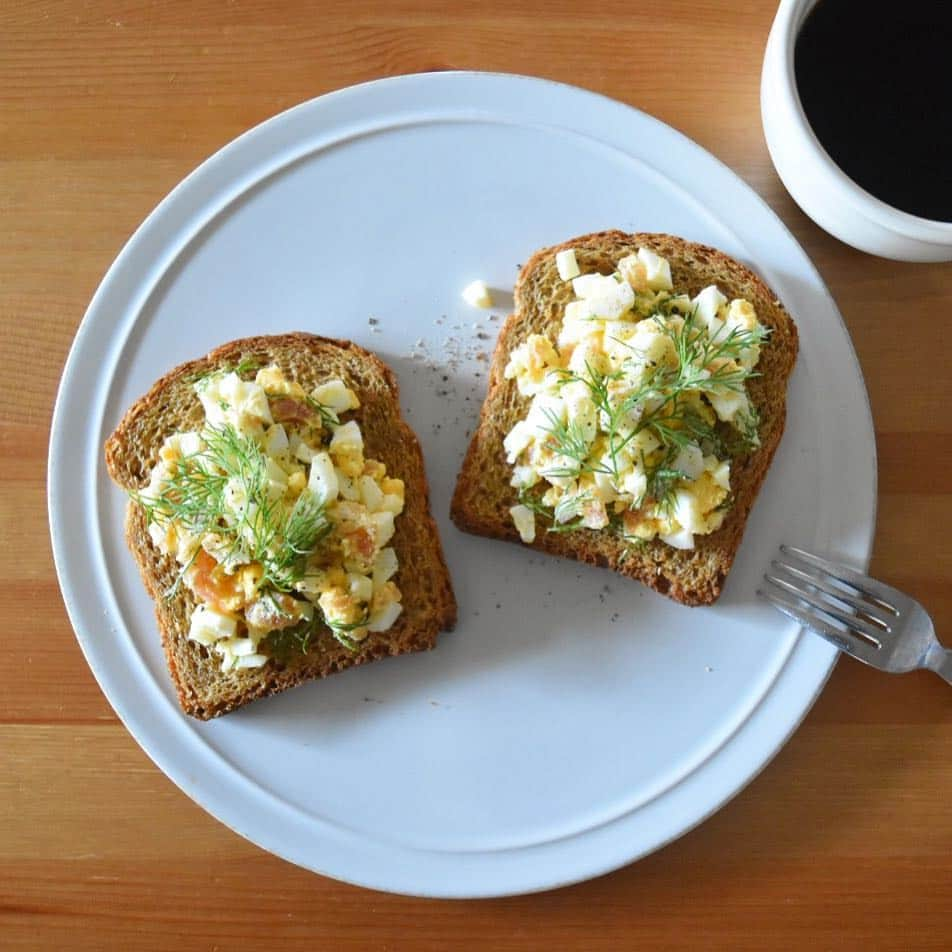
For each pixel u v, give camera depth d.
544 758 0.38
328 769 0.38
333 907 0.39
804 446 0.39
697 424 0.36
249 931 0.39
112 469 0.38
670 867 0.39
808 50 0.36
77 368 0.39
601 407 0.36
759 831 0.39
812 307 0.39
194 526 0.36
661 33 0.41
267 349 0.39
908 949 0.39
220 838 0.39
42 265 0.40
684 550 0.38
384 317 0.40
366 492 0.36
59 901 0.39
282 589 0.35
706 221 0.40
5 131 0.41
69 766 0.39
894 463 0.40
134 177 0.41
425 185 0.40
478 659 0.38
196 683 0.38
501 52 0.41
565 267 0.38
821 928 0.39
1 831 0.39
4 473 0.40
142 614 0.38
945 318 0.40
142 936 0.39
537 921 0.39
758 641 0.38
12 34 0.41
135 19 0.41
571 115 0.40
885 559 0.40
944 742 0.39
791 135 0.35
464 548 0.39
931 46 0.36
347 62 0.41
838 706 0.39
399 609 0.37
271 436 0.36
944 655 0.37
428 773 0.38
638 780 0.38
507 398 0.38
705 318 0.37
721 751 0.38
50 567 0.40
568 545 0.38
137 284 0.39
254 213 0.40
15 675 0.39
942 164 0.36
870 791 0.39
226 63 0.41
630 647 0.38
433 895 0.37
